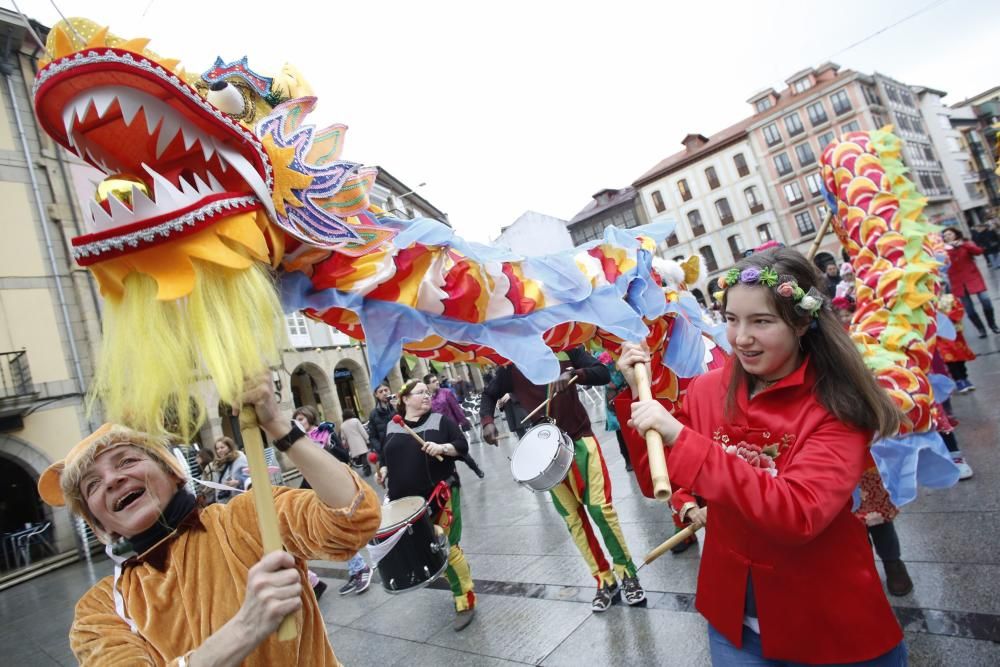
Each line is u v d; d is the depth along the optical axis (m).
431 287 1.96
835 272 8.96
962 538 3.11
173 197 1.30
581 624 3.32
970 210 54.00
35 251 12.68
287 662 1.41
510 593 4.02
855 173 3.56
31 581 10.54
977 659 2.23
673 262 3.88
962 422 5.02
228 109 1.59
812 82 44.03
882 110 44.41
